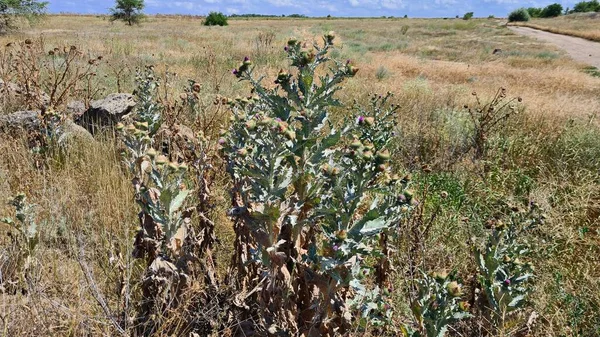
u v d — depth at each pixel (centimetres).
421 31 5384
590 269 333
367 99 847
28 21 3028
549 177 527
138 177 253
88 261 268
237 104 276
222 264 291
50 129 458
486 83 1524
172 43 2042
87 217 321
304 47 193
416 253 308
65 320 215
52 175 375
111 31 3269
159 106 429
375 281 290
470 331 264
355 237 183
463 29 5938
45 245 289
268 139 193
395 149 557
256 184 201
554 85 1495
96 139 489
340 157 205
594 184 484
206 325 232
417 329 224
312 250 197
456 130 683
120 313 228
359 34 4362
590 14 7856
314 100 194
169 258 226
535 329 268
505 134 657
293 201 203
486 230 373
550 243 351
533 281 314
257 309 238
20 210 271
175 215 228
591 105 1005
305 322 208
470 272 319
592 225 410
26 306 218
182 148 375
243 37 2741
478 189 483
